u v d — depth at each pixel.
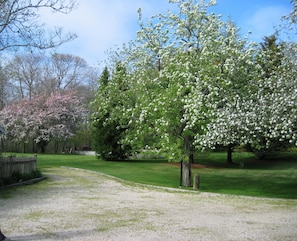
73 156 35.44
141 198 12.53
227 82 14.21
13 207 9.86
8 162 14.80
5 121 41.91
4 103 44.75
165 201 12.01
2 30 10.07
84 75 52.12
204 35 15.95
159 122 15.97
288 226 8.21
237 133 12.90
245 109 12.41
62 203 10.79
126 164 27.73
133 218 8.80
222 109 12.88
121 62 20.34
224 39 15.51
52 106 43.25
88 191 13.82
